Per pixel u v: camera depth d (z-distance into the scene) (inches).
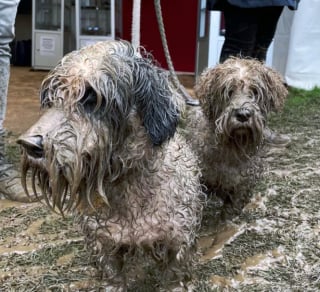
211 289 26.9
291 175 44.4
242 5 45.2
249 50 47.9
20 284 27.5
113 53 20.2
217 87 33.0
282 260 30.1
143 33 124.1
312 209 37.3
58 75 19.2
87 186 19.2
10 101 77.6
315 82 90.3
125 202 22.4
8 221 35.3
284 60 95.2
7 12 37.0
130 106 20.0
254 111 31.4
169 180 23.3
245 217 35.9
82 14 117.0
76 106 18.5
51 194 18.6
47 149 17.8
